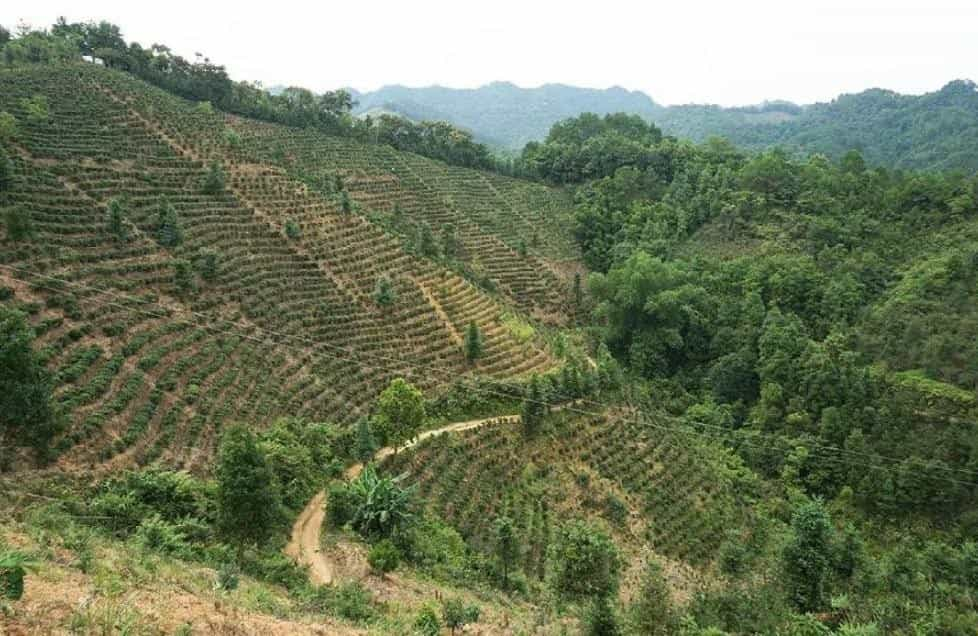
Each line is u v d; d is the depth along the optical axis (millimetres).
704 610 32344
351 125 119438
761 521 57750
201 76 107125
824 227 95625
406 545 38625
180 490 33938
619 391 70312
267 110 109688
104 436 37969
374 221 81250
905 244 91438
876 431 65438
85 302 47188
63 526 24375
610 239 108250
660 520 54094
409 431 48656
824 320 81938
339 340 60031
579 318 92750
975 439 61094
